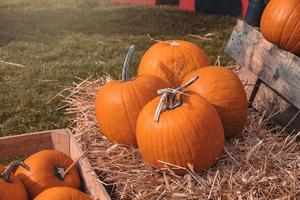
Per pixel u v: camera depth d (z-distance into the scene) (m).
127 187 1.20
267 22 1.67
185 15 4.04
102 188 1.15
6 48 3.09
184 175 1.19
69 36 3.39
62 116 2.08
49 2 4.61
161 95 1.23
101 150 1.35
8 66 2.74
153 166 1.21
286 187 1.16
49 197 1.09
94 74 2.60
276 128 1.55
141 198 1.15
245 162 1.23
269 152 1.28
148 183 1.19
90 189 1.25
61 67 2.72
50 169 1.25
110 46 3.14
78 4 4.51
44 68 2.70
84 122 1.48
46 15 4.07
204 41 3.23
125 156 1.30
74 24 3.75
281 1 1.64
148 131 1.16
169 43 1.48
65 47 3.12
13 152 1.40
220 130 1.18
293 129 1.53
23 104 2.19
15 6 4.43
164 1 4.48
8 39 3.31
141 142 1.19
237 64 1.97
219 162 1.24
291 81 1.53
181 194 1.12
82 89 1.74
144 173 1.22
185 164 1.15
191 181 1.17
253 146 1.30
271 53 1.66
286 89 1.55
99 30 3.57
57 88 2.41
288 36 1.61
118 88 1.28
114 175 1.25
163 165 1.17
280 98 1.64
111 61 2.80
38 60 2.87
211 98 1.27
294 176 1.20
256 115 1.56
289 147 1.34
